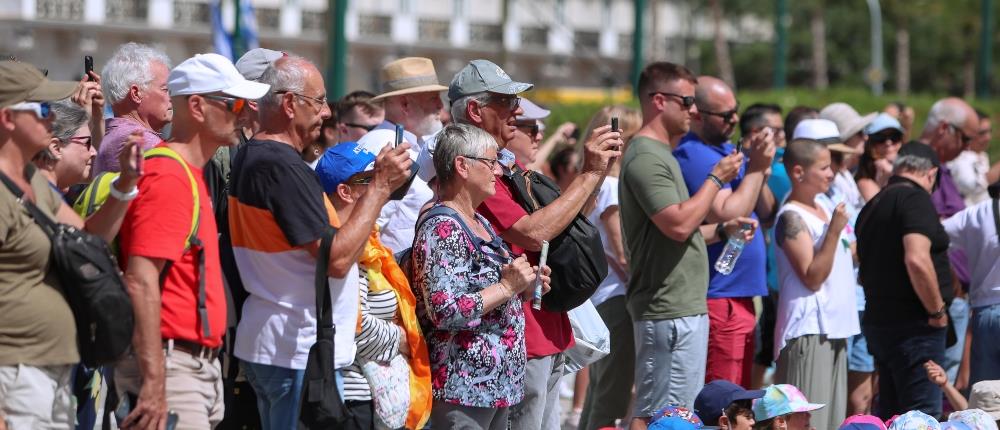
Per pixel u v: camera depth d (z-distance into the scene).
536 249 15.27
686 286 18.06
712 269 19.45
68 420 12.04
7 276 11.48
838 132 22.48
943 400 22.67
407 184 14.79
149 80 15.60
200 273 12.53
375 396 13.92
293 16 125.94
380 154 13.34
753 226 18.42
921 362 20.56
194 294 12.57
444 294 14.10
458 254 14.25
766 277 20.86
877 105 54.91
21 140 11.74
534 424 15.99
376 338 13.96
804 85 180.25
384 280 14.35
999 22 181.12
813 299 19.75
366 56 135.62
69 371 12.02
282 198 12.92
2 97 11.59
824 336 19.78
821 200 22.36
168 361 12.45
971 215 21.97
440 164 14.66
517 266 14.23
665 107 18.34
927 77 187.50
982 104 56.03
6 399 11.49
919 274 20.12
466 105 15.94
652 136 18.42
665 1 169.88
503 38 101.31
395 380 14.08
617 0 157.00
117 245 12.91
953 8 188.00
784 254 20.05
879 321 20.97
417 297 14.77
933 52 184.12
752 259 19.55
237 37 46.59
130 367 12.62
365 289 14.07
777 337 20.19
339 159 14.69
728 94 20.34
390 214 17.34
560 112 43.47
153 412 11.95
